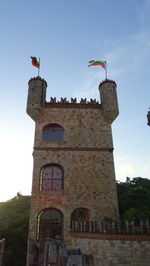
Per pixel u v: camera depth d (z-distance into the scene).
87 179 20.05
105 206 18.92
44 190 19.31
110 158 21.22
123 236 11.32
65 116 23.23
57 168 20.75
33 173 19.80
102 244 11.78
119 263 10.91
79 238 13.65
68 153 21.09
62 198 19.00
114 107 22.83
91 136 22.30
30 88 23.53
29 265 15.70
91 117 23.47
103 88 24.34
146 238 10.90
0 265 13.86
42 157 20.62
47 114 23.11
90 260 11.62
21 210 44.62
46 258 13.84
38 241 17.42
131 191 24.55
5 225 31.67
